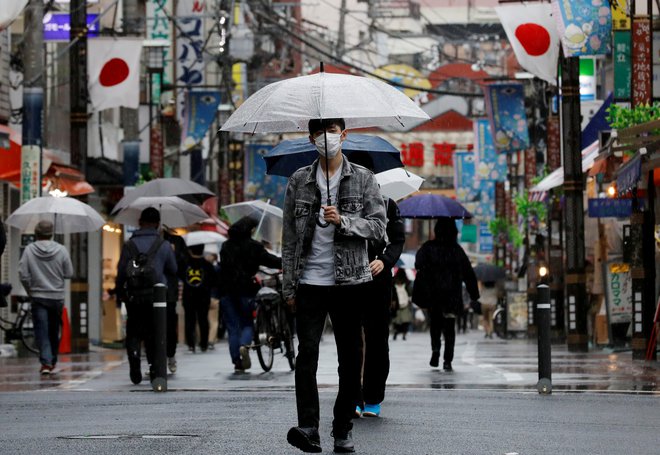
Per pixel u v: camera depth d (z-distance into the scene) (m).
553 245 53.44
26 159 41.12
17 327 42.69
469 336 73.94
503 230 87.50
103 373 32.09
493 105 66.31
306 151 21.28
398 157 20.97
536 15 46.28
